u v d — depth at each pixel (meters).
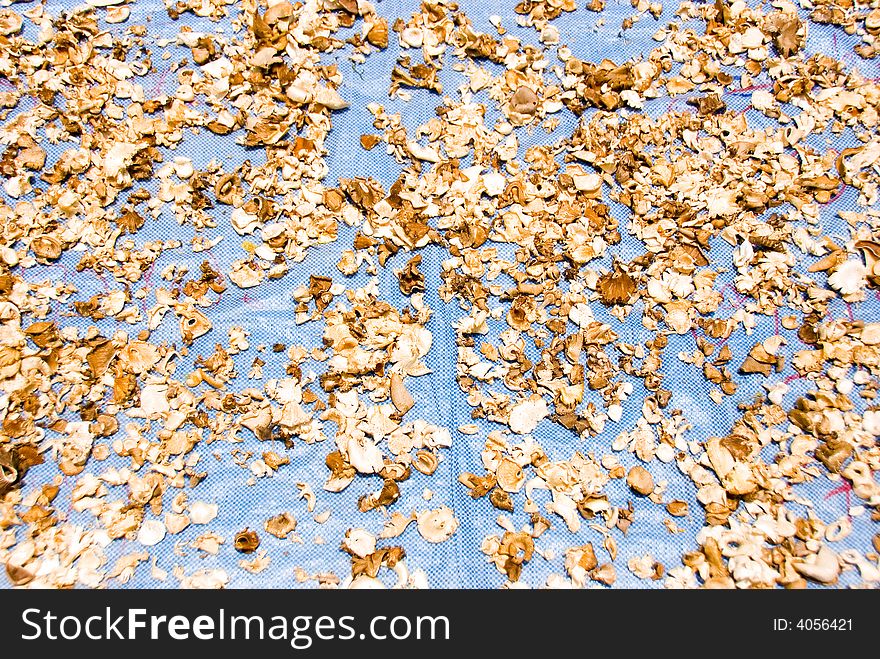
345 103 1.11
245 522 0.96
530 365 1.01
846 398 0.99
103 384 0.99
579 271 1.05
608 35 1.14
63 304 1.02
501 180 1.08
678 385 1.01
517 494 0.97
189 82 1.10
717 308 1.03
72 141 1.08
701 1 1.14
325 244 1.06
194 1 1.12
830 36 1.12
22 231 1.04
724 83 1.11
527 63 1.12
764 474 0.97
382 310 1.03
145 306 1.03
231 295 1.04
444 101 1.12
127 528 0.95
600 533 0.96
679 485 0.98
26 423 0.97
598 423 0.99
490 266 1.05
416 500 0.97
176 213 1.06
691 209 1.06
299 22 1.12
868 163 1.08
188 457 0.98
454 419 1.00
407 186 1.07
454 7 1.14
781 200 1.07
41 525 0.95
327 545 0.95
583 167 1.09
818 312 1.02
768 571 0.94
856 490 0.96
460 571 0.95
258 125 1.09
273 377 1.01
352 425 0.99
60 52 1.11
